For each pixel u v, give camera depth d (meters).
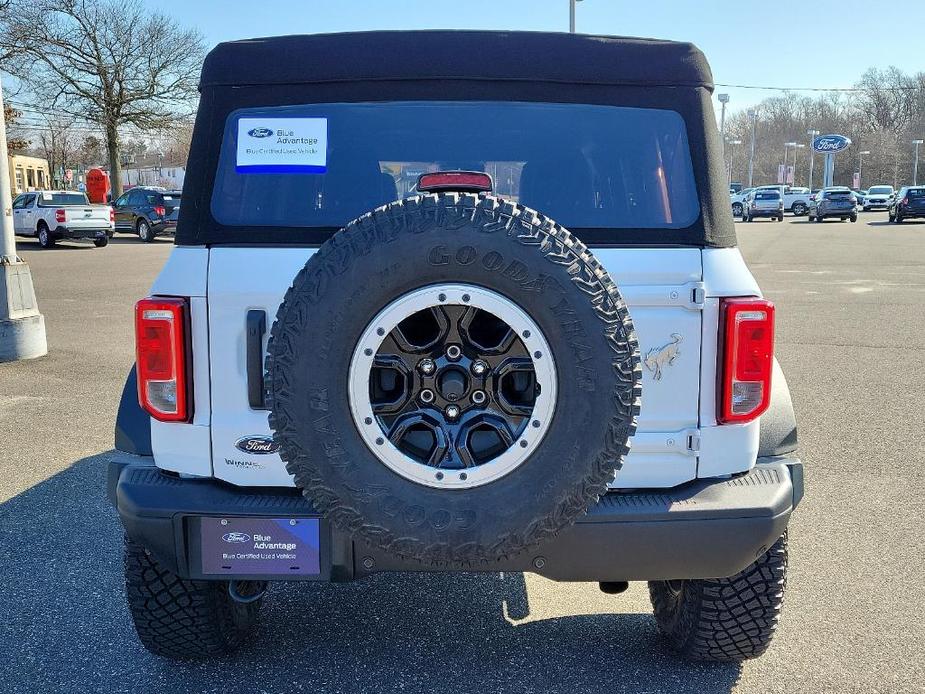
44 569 4.29
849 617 3.79
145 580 3.06
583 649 3.51
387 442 2.38
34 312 9.64
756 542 2.72
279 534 2.70
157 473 2.86
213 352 2.74
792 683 3.25
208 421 2.77
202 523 2.72
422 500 2.38
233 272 2.71
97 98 41.31
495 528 2.38
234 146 2.87
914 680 3.28
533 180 2.94
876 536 4.71
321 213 2.89
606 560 2.68
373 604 3.94
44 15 39.34
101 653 3.48
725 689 3.20
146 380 2.74
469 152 2.93
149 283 16.91
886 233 34.66
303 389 2.35
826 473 5.78
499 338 2.45
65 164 66.06
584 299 2.33
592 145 2.92
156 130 42.91
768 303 2.72
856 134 128.00
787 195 57.25
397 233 2.32
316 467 2.37
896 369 9.00
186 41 42.06
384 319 2.34
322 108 2.89
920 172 122.62
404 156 2.92
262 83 2.88
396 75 2.88
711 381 2.76
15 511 5.09
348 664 3.39
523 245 2.32
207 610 3.13
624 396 2.36
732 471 2.82
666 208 2.86
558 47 2.90
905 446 6.38
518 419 2.40
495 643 3.57
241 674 3.31
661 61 2.90
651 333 2.72
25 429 6.80
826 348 10.14
